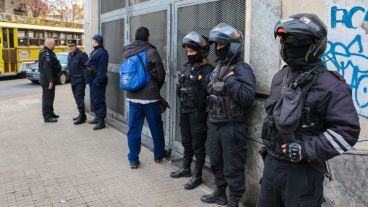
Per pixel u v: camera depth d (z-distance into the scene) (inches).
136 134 192.5
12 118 327.3
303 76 81.4
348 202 111.5
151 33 237.9
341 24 110.7
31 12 1270.9
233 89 130.4
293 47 82.4
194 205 151.3
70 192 164.6
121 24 289.3
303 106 81.3
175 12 207.3
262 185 93.3
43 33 813.9
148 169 193.2
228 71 134.9
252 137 144.3
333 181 114.5
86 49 350.0
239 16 158.4
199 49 158.7
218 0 171.8
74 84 297.4
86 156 215.6
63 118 325.1
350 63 109.8
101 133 269.7
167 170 191.8
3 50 714.2
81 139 253.3
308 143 80.2
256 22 139.6
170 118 220.2
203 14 183.6
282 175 86.8
